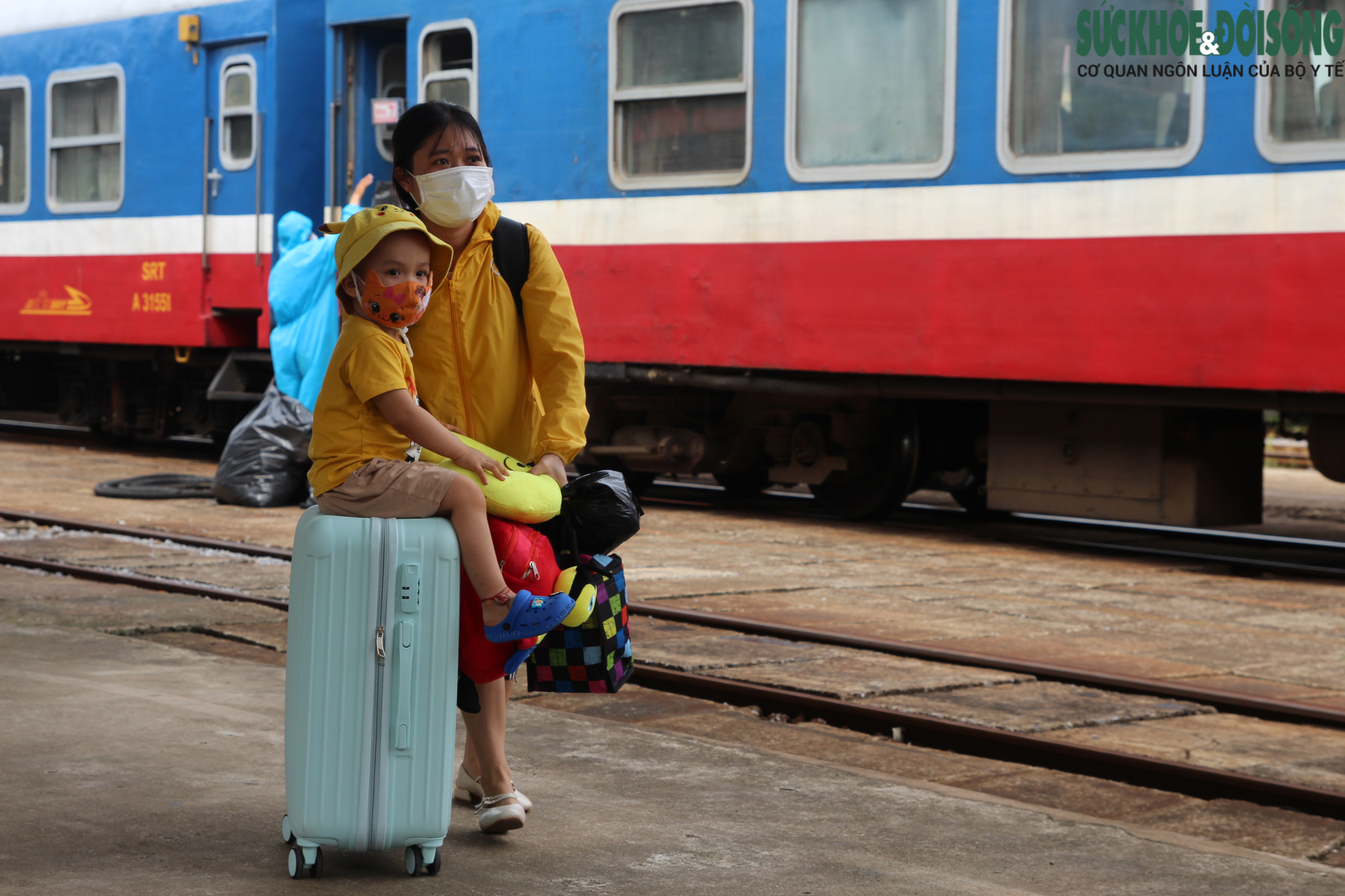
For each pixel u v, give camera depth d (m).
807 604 8.16
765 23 11.05
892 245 10.48
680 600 8.20
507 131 12.52
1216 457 10.16
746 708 6.13
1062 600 8.44
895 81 10.45
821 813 4.22
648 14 11.65
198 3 14.90
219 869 3.58
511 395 3.96
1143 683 6.16
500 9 12.49
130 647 6.34
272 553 9.55
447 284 3.86
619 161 11.88
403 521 3.52
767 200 11.07
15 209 16.83
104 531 10.50
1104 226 9.54
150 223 15.37
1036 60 9.84
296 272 12.16
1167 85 9.31
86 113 16.08
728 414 12.62
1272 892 3.65
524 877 3.59
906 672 6.46
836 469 12.02
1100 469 10.45
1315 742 5.44
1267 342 8.95
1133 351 9.46
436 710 3.53
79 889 3.40
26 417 24.81
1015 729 5.50
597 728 5.17
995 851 3.92
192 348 15.55
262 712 5.18
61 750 4.57
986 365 10.07
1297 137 8.83
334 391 3.63
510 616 3.55
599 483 3.84
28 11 16.77
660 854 3.79
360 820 3.50
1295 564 10.55
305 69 14.42
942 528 12.23
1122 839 4.06
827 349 10.80
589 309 12.09
